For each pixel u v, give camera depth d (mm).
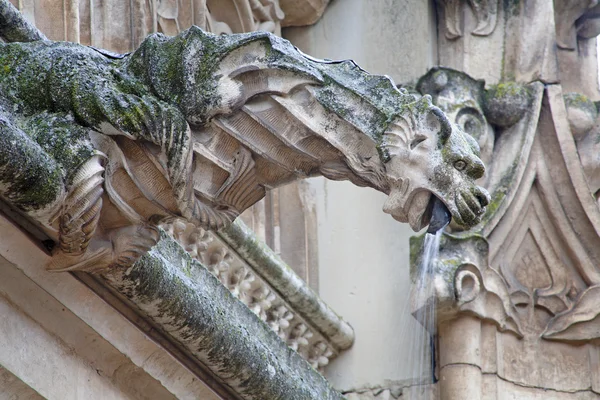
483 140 16484
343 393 15602
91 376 10742
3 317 10047
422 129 9422
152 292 10422
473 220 9375
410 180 9422
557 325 16375
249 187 9766
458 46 16906
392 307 15773
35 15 12453
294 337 15094
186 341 10945
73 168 9219
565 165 16719
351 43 16562
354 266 15938
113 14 13234
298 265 15852
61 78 9453
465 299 15695
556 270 16625
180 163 9359
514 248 16484
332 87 9578
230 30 15742
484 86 16703
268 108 9570
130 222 9695
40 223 9602
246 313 11820
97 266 9898
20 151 8984
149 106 9336
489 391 15812
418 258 15789
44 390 10281
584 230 16688
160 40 9578
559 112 16797
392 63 16531
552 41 17062
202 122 9477
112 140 9414
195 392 11367
